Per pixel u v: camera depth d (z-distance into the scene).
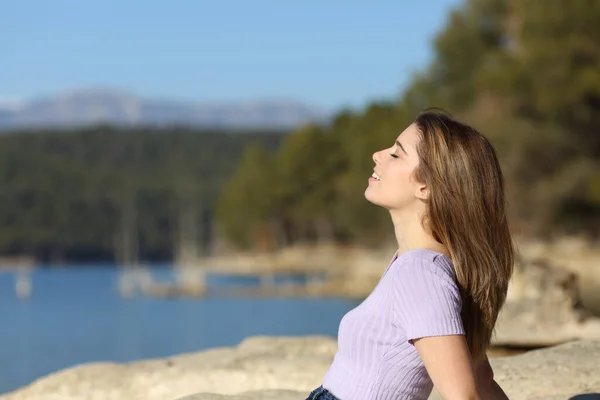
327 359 7.71
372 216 87.44
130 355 38.69
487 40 61.03
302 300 77.75
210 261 143.12
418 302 3.68
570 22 51.94
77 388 7.66
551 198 51.78
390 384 3.78
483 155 3.91
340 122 124.06
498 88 52.88
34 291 108.75
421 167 3.90
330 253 119.00
